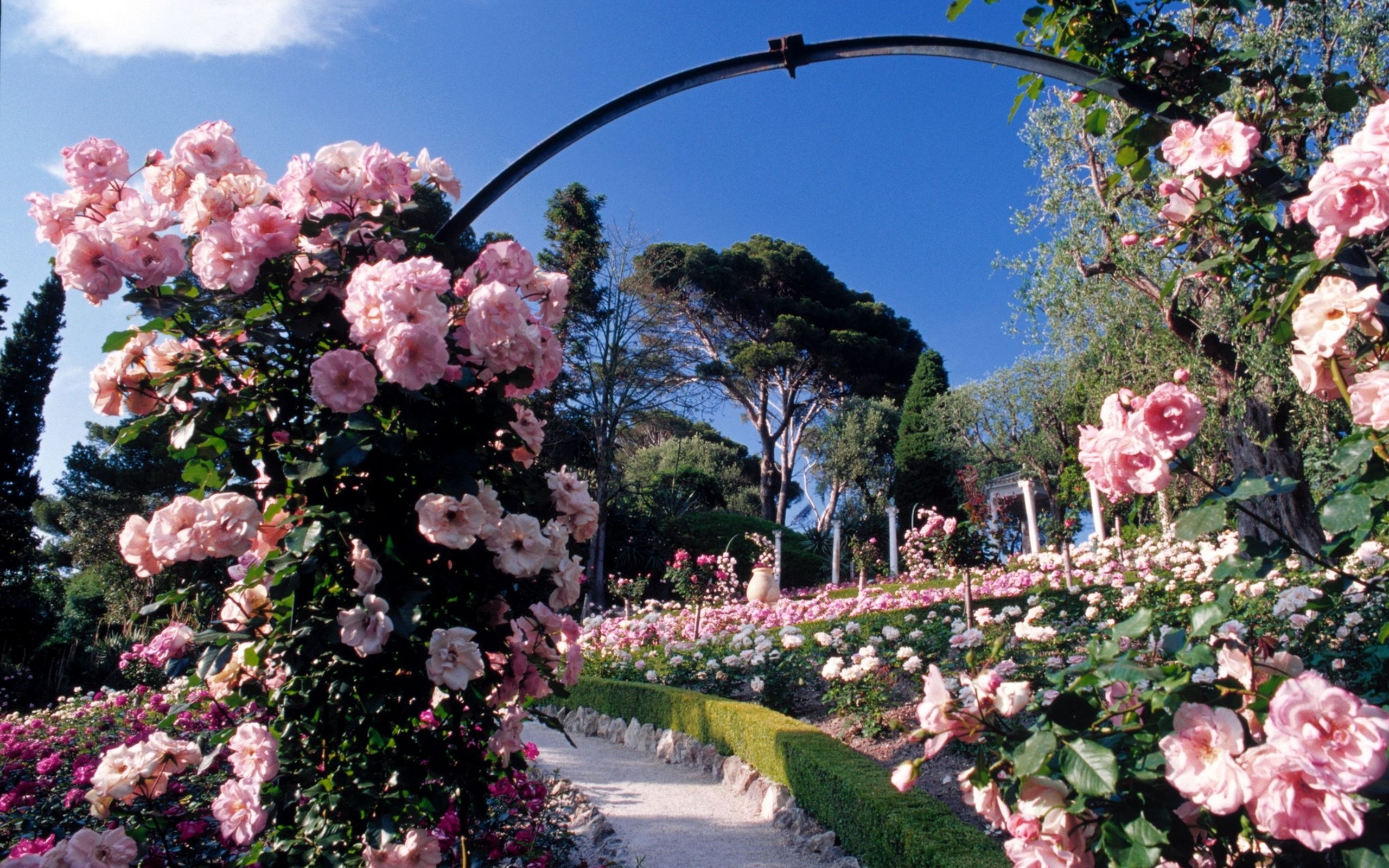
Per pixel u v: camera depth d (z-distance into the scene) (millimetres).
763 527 23047
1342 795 1172
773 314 29719
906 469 23297
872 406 28156
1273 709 1231
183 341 2182
